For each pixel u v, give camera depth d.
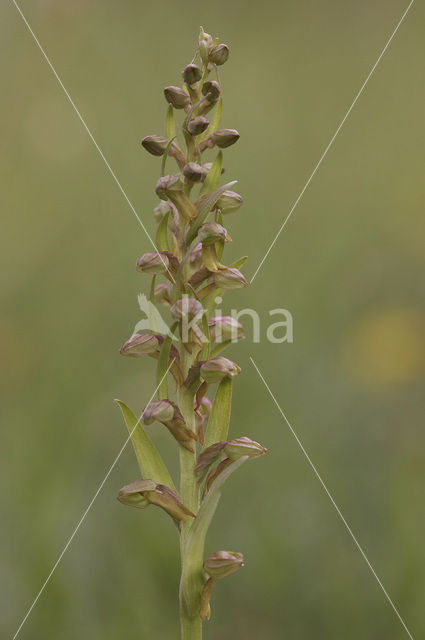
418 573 3.43
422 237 5.40
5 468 4.02
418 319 4.94
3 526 3.68
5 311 5.05
